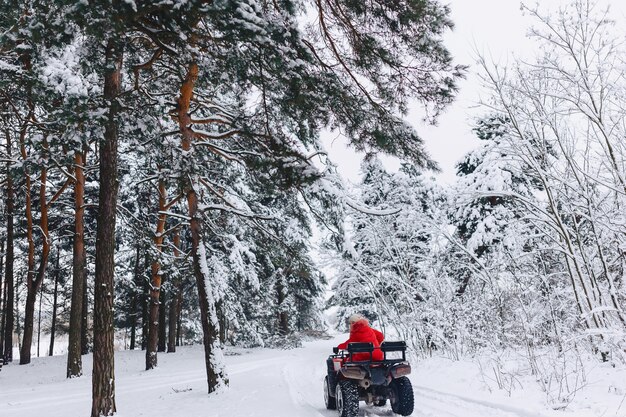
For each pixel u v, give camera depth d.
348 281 17.53
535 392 7.75
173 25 7.80
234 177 19.78
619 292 8.40
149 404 10.75
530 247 11.45
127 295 33.66
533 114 8.84
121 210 19.95
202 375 17.72
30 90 12.08
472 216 16.69
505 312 10.75
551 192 8.95
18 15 9.15
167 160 12.66
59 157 15.47
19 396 14.49
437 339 13.79
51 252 32.78
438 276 14.13
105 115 9.03
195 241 12.60
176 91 13.25
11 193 23.94
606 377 7.79
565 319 10.02
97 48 8.62
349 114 10.17
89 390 14.90
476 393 8.38
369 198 22.97
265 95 10.76
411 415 7.53
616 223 8.21
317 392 11.23
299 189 10.97
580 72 8.09
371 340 8.44
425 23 9.21
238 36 7.41
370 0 9.38
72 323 19.61
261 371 16.84
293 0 8.05
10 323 26.75
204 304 12.21
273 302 35.47
